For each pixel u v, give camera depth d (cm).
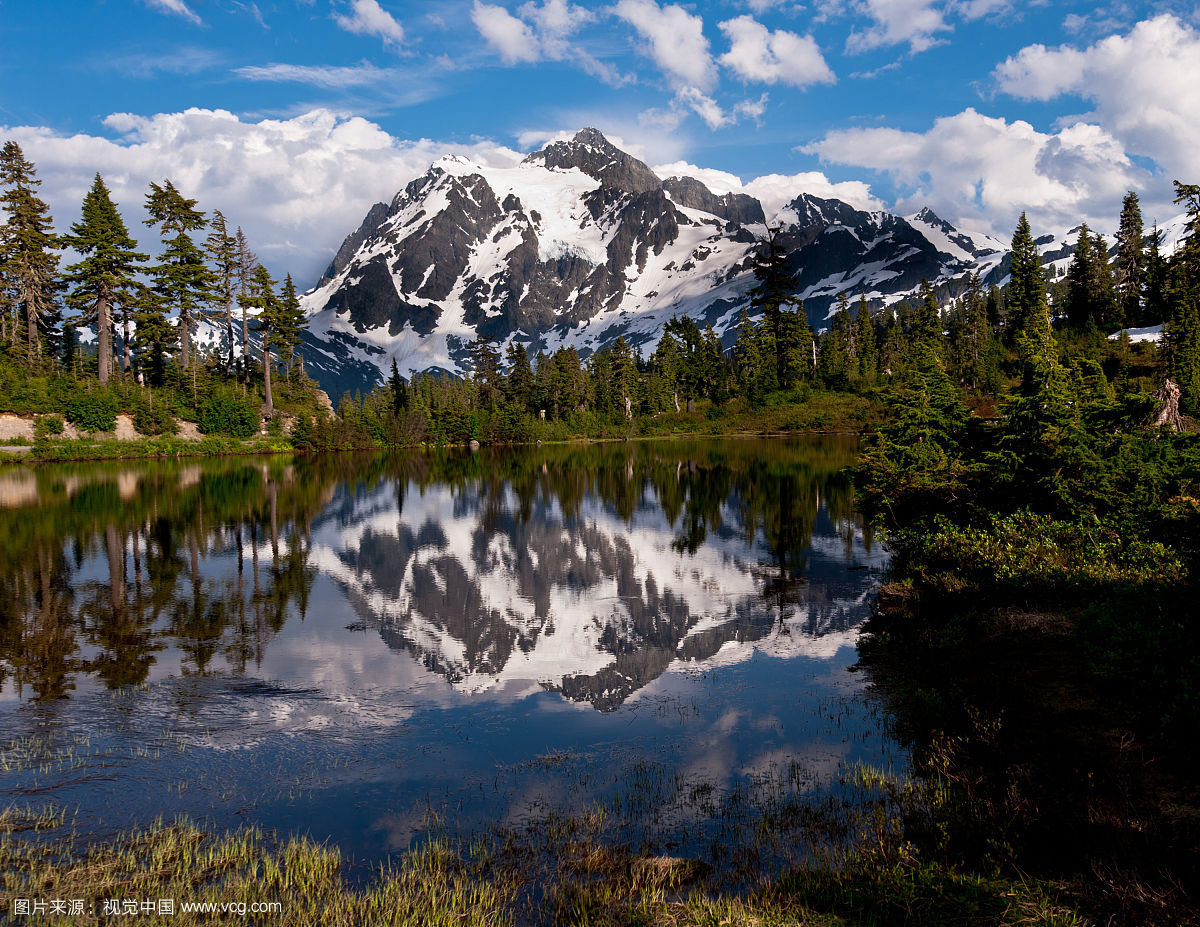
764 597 2027
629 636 1712
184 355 9369
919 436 2472
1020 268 10550
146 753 1084
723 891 723
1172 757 859
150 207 9312
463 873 771
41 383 7750
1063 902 639
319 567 2478
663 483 4909
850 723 1165
